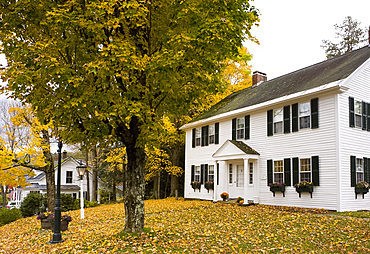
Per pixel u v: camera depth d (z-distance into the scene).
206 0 7.35
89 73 7.04
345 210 13.55
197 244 8.16
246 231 9.65
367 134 15.17
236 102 21.56
